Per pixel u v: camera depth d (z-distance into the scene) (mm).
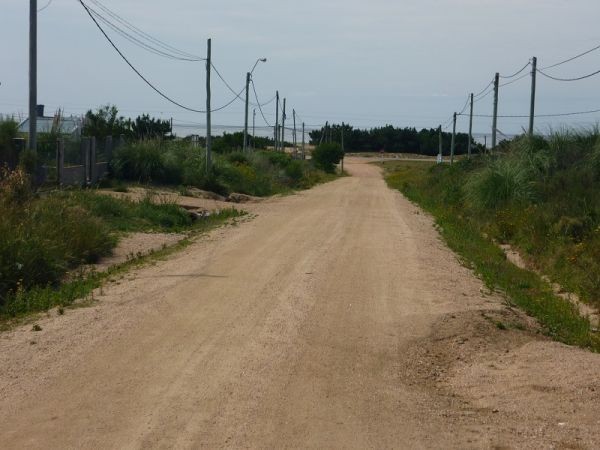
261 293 11477
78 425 6031
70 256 13812
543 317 10977
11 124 23266
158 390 6906
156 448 5590
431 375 7781
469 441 5859
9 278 11633
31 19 19547
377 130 148500
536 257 17844
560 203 22281
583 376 7262
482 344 8797
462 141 130250
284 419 6254
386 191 45656
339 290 11867
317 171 73688
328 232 20000
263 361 7930
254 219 23500
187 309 10289
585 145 27953
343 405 6664
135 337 8773
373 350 8562
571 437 5918
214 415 6293
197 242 17641
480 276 14336
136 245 17125
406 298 11383
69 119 38156
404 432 6043
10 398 6656
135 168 31719
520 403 6746
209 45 35031
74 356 7961
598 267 15031
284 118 76438
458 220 25484
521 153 28750
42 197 17734
